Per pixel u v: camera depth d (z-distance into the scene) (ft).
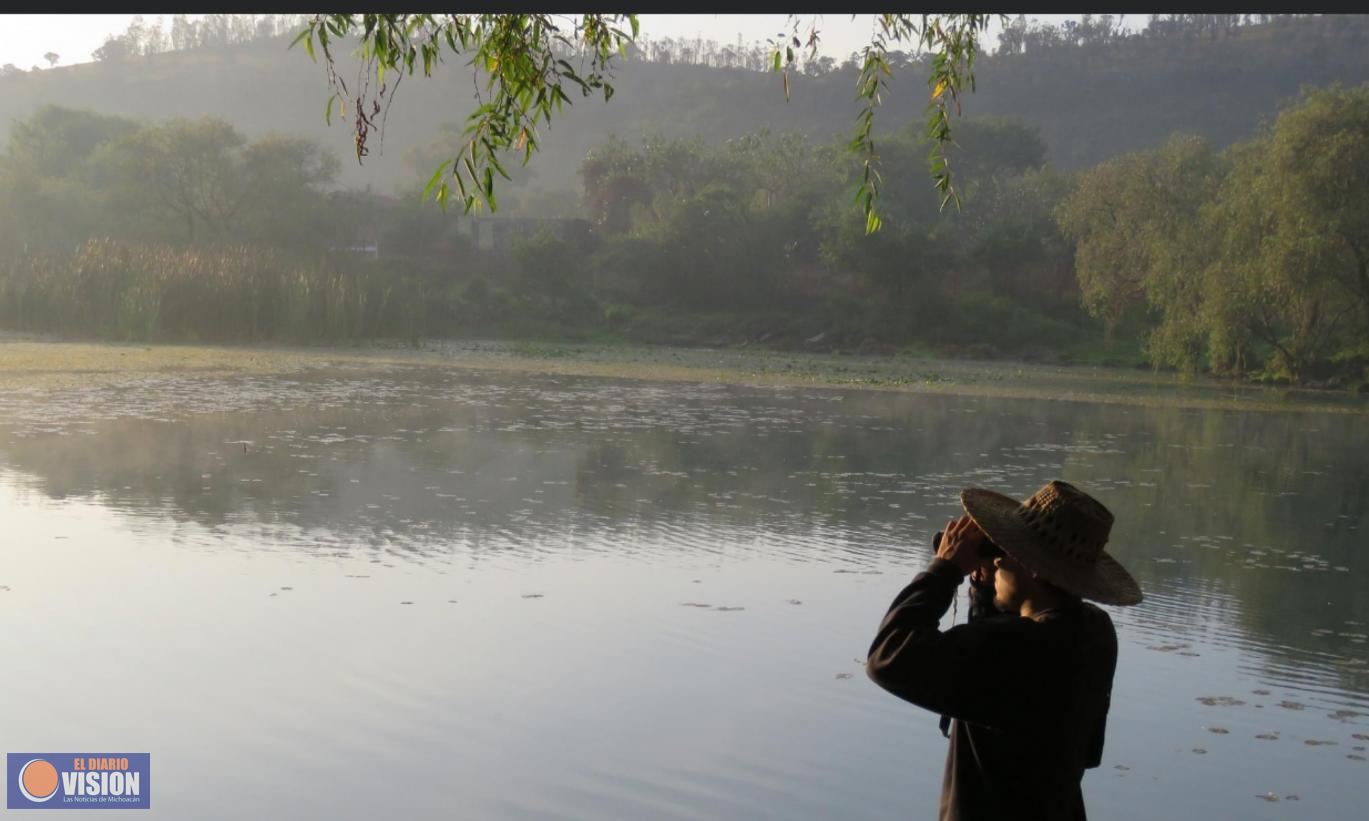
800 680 32.42
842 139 338.54
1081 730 11.48
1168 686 33.83
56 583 39.68
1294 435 104.22
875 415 107.04
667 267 265.34
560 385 127.75
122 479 59.62
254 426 82.53
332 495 57.41
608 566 45.14
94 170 322.14
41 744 26.89
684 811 24.56
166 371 122.62
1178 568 49.80
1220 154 204.64
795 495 62.80
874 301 254.06
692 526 53.47
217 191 272.10
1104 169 193.16
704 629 37.01
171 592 39.06
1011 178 359.87
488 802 24.76
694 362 180.65
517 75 18.19
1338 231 142.20
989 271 280.10
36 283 175.94
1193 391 151.53
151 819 23.50
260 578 41.22
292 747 27.09
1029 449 86.79
